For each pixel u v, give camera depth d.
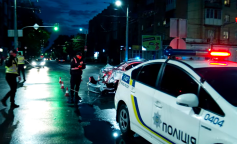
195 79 3.15
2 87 11.45
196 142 2.77
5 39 51.66
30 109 7.04
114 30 53.97
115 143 4.45
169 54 3.93
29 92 10.09
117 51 51.59
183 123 3.01
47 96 9.20
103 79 12.02
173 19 9.58
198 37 32.28
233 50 33.28
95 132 5.08
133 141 4.56
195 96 2.77
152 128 3.74
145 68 4.43
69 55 78.38
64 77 17.34
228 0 33.72
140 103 4.12
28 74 19.83
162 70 3.91
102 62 58.12
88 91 10.67
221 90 2.90
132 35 44.56
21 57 14.21
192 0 31.47
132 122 4.45
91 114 6.61
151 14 36.81
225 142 2.39
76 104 7.88
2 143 4.41
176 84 3.47
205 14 32.03
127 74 4.96
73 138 4.71
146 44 32.69
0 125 5.47
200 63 3.55
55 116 6.32
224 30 33.81
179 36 9.66
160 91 3.70
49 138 4.69
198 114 2.84
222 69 3.35
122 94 4.86
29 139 4.62
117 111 5.16
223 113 2.58
